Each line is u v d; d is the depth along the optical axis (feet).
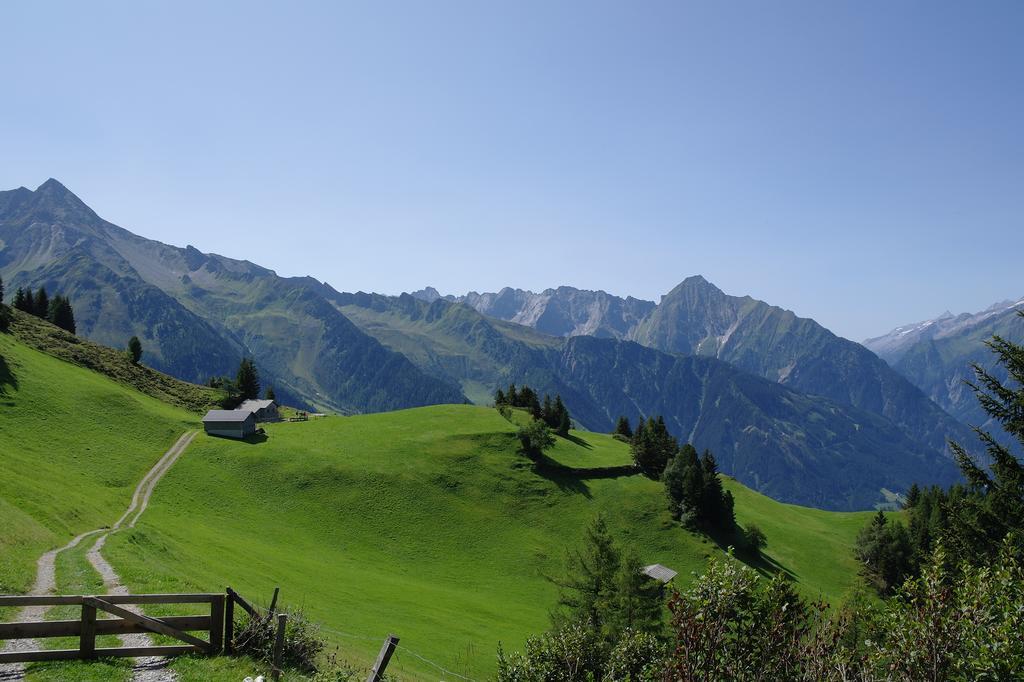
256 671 73.51
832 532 530.68
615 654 84.07
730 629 52.37
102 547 149.89
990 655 44.39
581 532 404.16
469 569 344.08
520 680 91.30
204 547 231.30
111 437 374.02
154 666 70.74
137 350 583.58
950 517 94.63
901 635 48.78
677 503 438.81
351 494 385.29
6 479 207.51
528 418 576.61
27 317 559.38
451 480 427.74
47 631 67.21
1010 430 96.27
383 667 75.10
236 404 556.10
